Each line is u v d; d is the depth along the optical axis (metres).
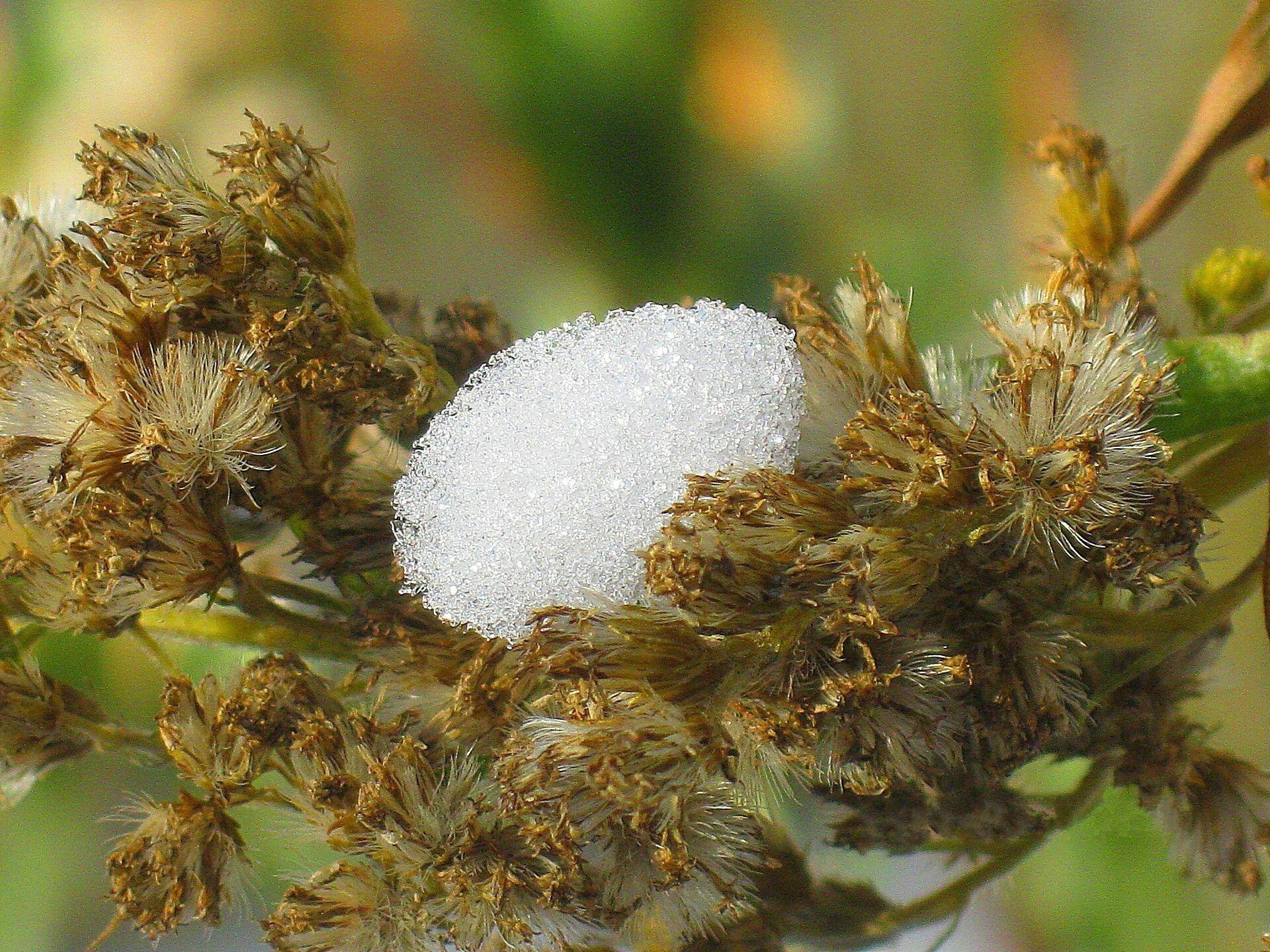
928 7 0.32
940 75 0.31
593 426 0.12
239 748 0.13
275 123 0.35
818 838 0.14
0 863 0.28
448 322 0.14
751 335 0.13
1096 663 0.13
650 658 0.12
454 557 0.13
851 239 0.32
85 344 0.13
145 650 0.14
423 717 0.13
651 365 0.13
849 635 0.12
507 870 0.12
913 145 0.32
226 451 0.13
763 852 0.14
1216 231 0.26
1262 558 0.13
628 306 0.34
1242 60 0.15
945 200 0.31
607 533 0.12
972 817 0.13
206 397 0.13
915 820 0.13
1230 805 0.14
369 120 0.35
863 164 0.32
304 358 0.13
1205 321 0.15
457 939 0.13
